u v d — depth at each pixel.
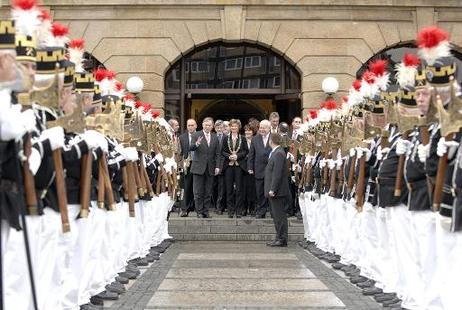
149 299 6.19
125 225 7.61
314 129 10.15
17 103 4.17
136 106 8.45
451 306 4.61
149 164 9.20
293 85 15.49
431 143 4.77
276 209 10.69
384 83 6.51
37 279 4.28
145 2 14.79
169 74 15.41
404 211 5.53
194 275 7.64
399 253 5.56
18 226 3.72
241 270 8.03
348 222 7.87
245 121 19.50
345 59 14.88
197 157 12.15
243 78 15.52
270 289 6.71
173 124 12.52
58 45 4.70
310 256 9.38
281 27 14.93
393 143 5.75
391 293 6.07
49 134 4.39
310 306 5.85
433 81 4.64
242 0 14.85
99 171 5.64
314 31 14.91
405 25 14.95
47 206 4.59
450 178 4.55
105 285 6.42
